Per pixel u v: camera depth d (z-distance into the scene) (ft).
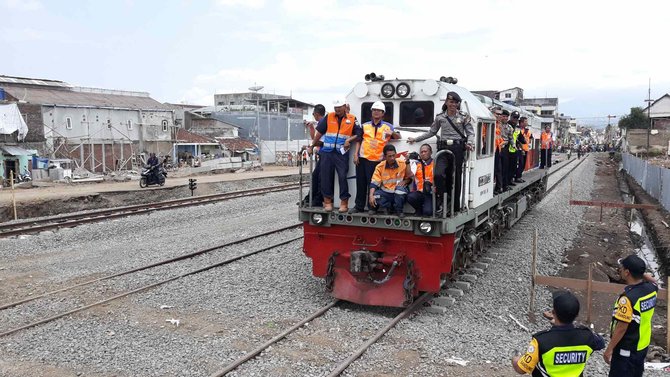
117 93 173.99
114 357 22.25
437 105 30.55
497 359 22.84
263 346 23.07
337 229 30.37
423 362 22.34
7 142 106.32
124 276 34.81
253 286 32.58
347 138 29.40
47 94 142.51
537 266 40.65
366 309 29.25
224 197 79.20
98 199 76.74
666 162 140.36
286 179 123.03
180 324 26.20
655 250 53.93
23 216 65.26
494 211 40.27
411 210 29.50
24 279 34.60
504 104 52.90
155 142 157.79
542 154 71.51
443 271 27.94
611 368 18.34
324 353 22.89
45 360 22.02
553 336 14.23
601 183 121.80
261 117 207.72
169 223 57.31
